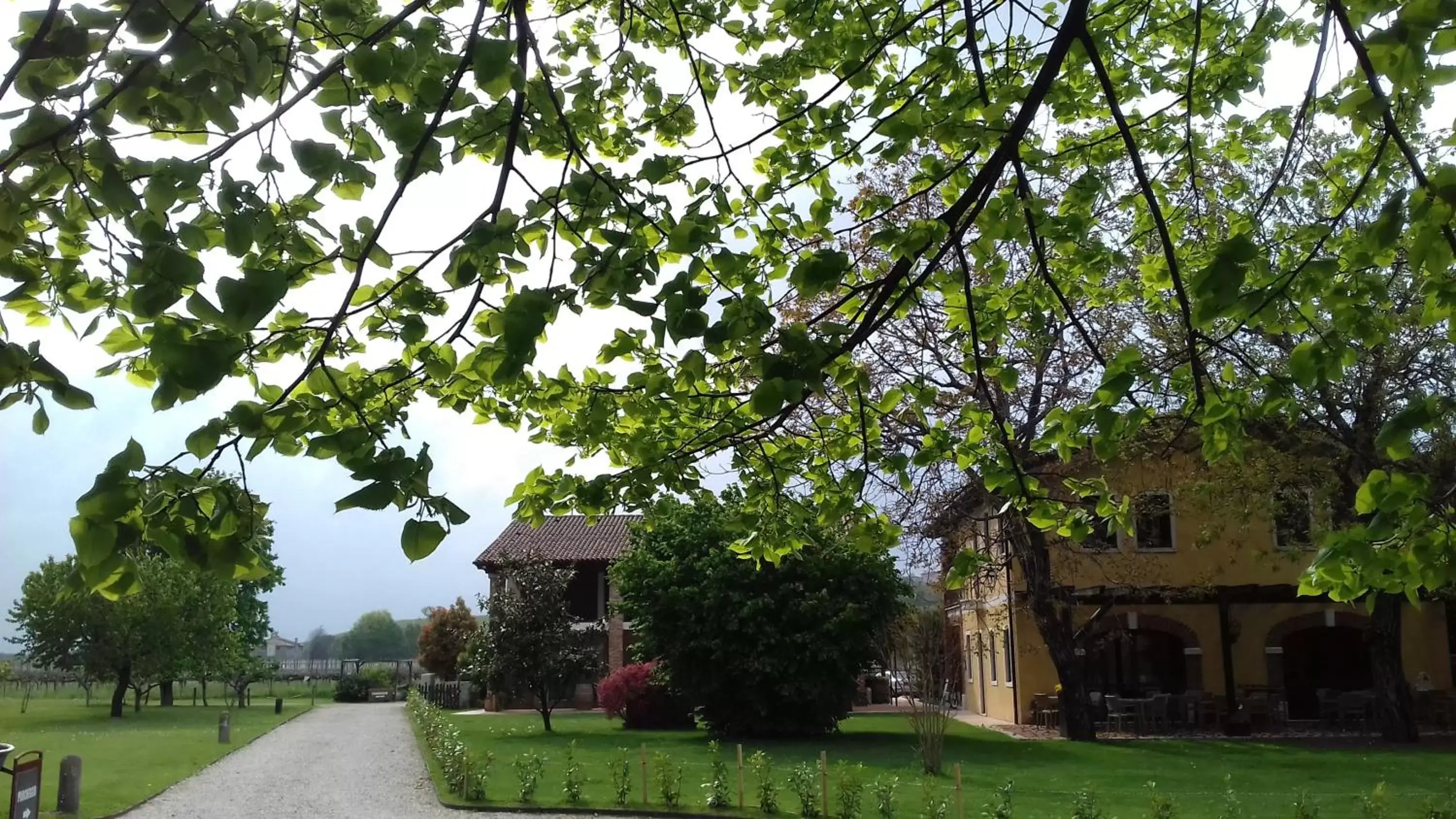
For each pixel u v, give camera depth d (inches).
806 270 143.5
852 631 919.7
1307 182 293.3
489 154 161.5
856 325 201.9
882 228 214.1
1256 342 513.0
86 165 119.5
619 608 992.9
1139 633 1011.3
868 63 192.4
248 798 615.2
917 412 229.5
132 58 115.5
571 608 1498.5
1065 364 588.7
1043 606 858.8
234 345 101.0
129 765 772.0
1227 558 970.7
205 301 99.4
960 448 221.8
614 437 232.7
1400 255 251.4
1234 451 179.3
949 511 679.7
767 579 930.7
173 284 100.4
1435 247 117.2
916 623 858.8
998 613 1087.0
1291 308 167.0
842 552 910.4
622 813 536.4
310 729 1165.7
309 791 641.6
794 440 239.9
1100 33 211.6
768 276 207.0
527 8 148.3
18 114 112.4
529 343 117.6
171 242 106.6
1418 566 148.4
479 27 123.5
